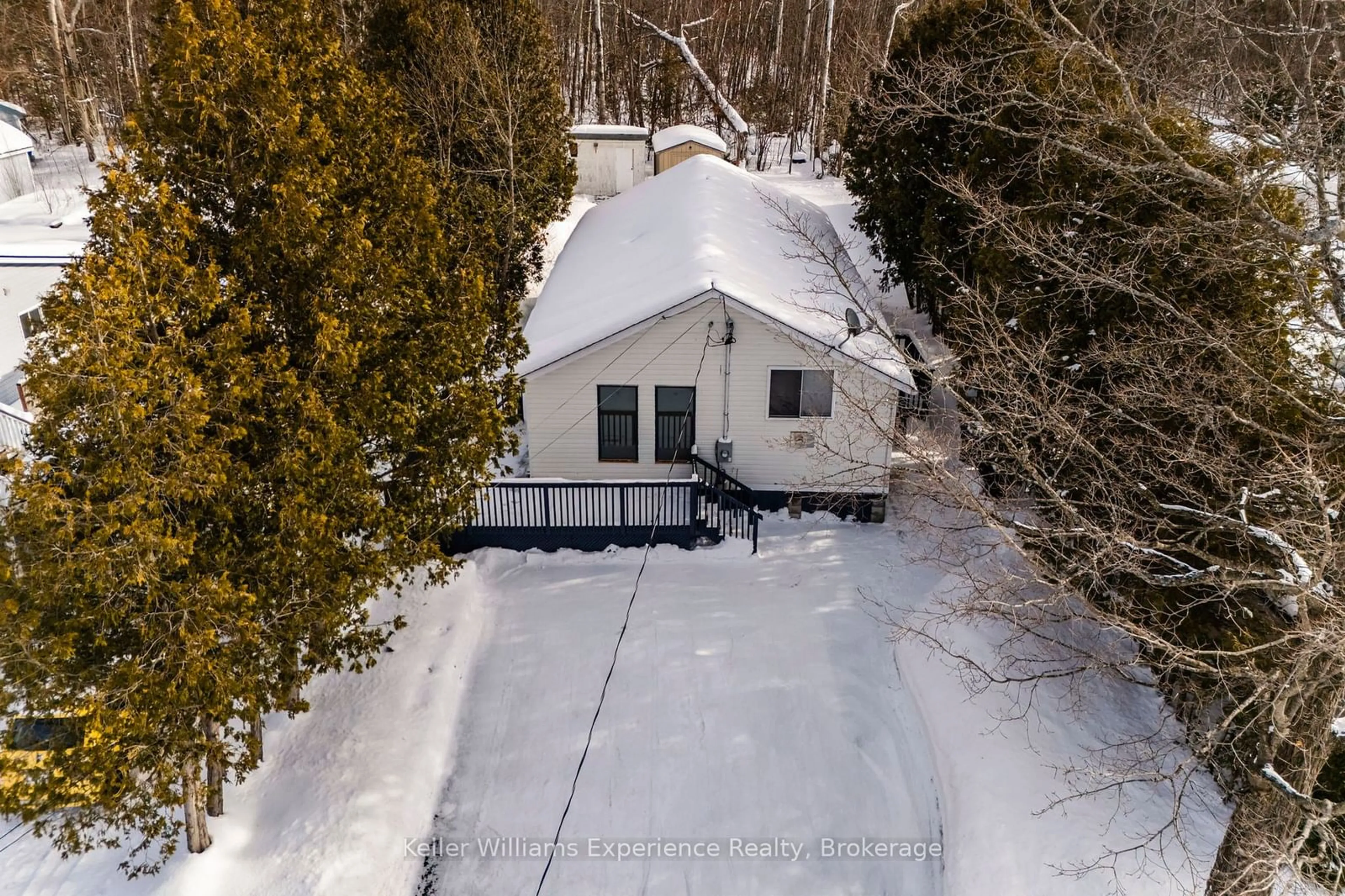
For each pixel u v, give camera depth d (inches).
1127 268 450.6
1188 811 387.9
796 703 476.4
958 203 708.7
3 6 1638.8
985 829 383.2
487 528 598.5
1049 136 545.0
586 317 647.1
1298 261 400.2
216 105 296.7
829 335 587.8
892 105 732.7
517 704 476.1
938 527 512.1
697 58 1947.6
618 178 1440.7
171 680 278.8
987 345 510.3
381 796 403.9
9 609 248.4
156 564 264.1
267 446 306.0
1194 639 375.2
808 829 407.5
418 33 871.7
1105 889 348.8
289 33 348.8
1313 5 416.5
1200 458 364.2
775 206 725.3
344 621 352.8
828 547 613.9
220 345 279.4
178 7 305.1
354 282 321.7
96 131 1549.0
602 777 433.4
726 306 582.6
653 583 575.2
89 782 278.1
